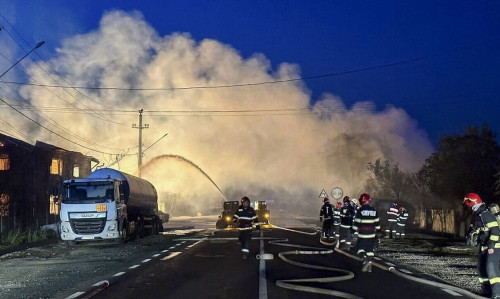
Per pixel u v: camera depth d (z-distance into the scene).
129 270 15.79
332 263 17.25
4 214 41.66
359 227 15.11
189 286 12.55
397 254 20.53
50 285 13.15
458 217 35.78
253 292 11.64
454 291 11.73
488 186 32.59
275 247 23.55
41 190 45.34
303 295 11.23
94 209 25.83
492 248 10.55
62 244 27.56
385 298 10.90
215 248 23.53
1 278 14.78
